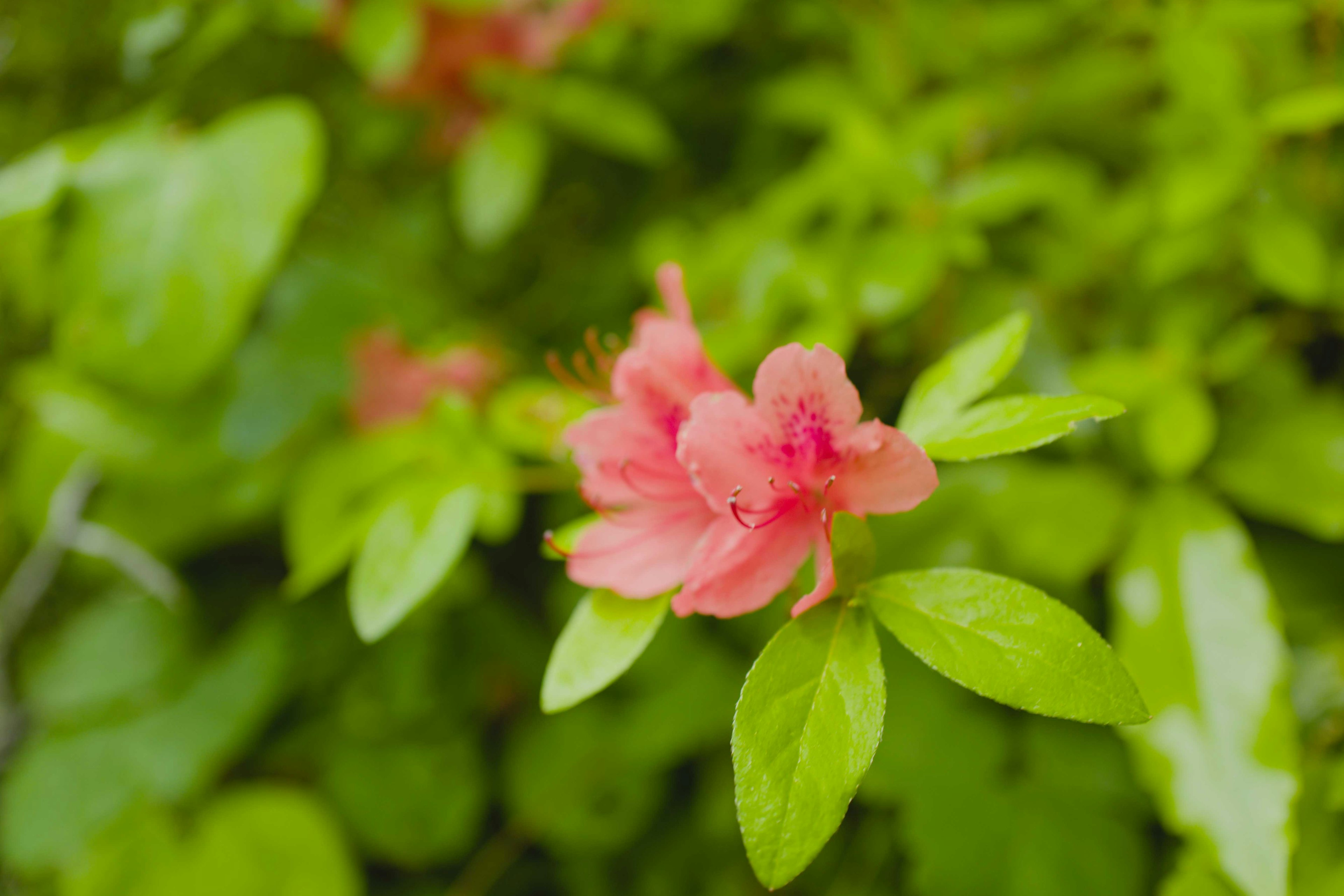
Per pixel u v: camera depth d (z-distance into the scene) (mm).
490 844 514
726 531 293
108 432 463
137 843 477
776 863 267
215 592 547
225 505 482
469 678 516
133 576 528
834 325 391
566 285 563
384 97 496
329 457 428
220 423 466
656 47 543
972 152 480
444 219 570
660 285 315
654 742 453
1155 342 416
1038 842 387
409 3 466
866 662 279
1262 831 338
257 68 531
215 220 406
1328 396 408
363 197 572
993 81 491
